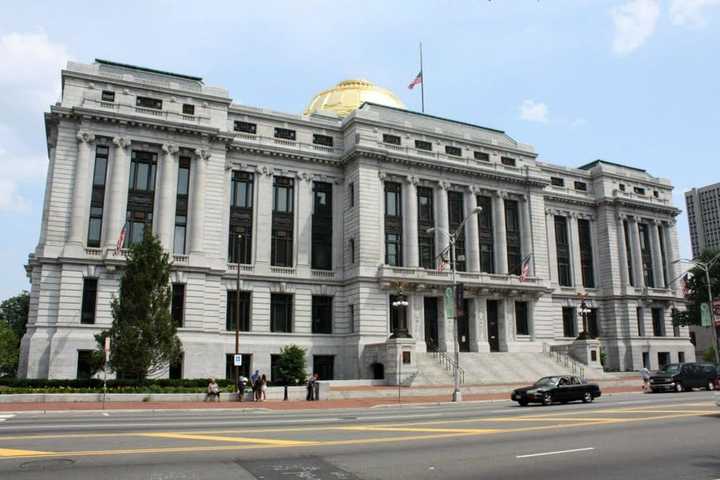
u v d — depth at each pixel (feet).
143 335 131.13
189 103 179.83
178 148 174.70
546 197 246.27
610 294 249.55
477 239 210.38
